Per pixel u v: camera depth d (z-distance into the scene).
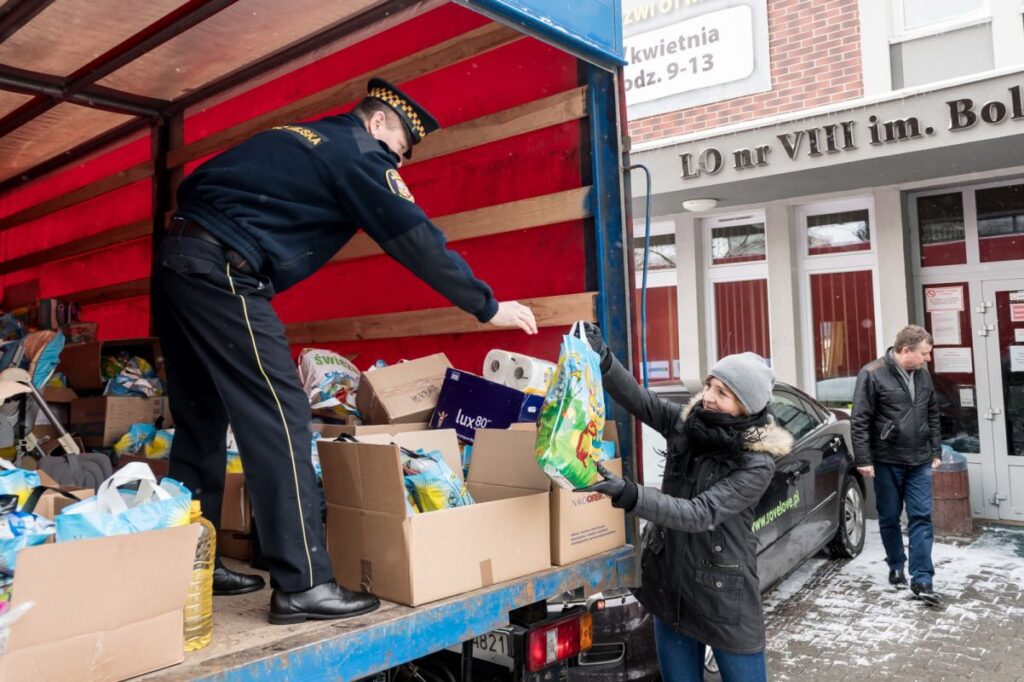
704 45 8.71
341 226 2.39
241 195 2.20
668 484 2.71
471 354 3.57
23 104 4.68
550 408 2.23
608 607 3.13
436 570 2.19
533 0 2.66
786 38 8.20
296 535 2.08
